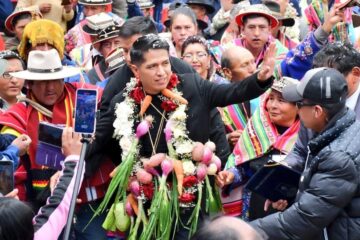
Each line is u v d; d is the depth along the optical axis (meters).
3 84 15.27
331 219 10.86
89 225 13.48
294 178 11.93
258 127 13.88
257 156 13.76
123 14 22.36
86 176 12.92
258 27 17.00
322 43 15.26
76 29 20.16
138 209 12.25
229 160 13.90
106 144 12.91
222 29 20.98
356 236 10.87
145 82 12.20
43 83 13.68
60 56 15.77
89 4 20.73
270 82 11.80
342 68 12.59
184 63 12.98
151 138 12.30
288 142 13.66
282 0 18.98
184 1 22.14
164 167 12.07
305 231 10.91
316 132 11.31
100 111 12.98
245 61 15.14
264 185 12.07
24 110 13.81
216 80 15.80
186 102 12.24
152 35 12.24
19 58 15.45
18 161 12.88
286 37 18.92
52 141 12.30
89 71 17.16
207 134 12.43
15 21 19.33
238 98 11.98
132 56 12.21
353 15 19.27
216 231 7.33
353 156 10.76
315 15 18.73
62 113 13.78
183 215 12.29
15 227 8.96
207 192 12.41
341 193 10.72
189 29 17.39
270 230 11.03
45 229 10.28
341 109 10.98
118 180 12.29
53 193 10.64
